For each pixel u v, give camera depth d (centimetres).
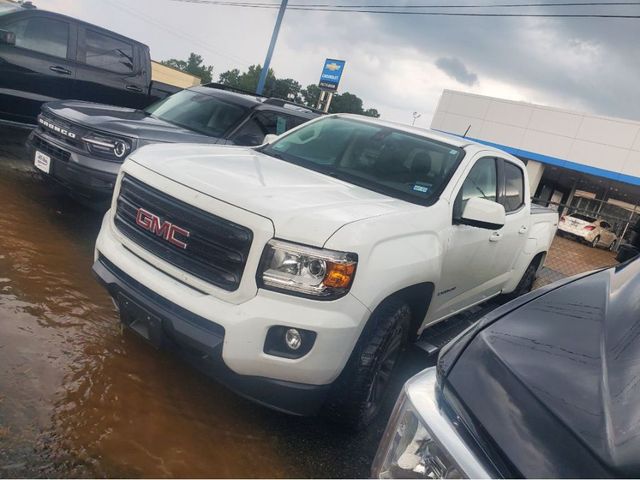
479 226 329
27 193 554
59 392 255
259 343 232
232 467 238
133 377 285
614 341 130
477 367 119
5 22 648
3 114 676
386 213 281
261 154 377
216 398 288
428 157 370
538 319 145
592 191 3027
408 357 404
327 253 236
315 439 275
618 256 254
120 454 227
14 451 210
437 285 319
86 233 493
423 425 112
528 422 101
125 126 488
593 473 89
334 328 236
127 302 261
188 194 257
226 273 240
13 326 299
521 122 2856
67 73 718
